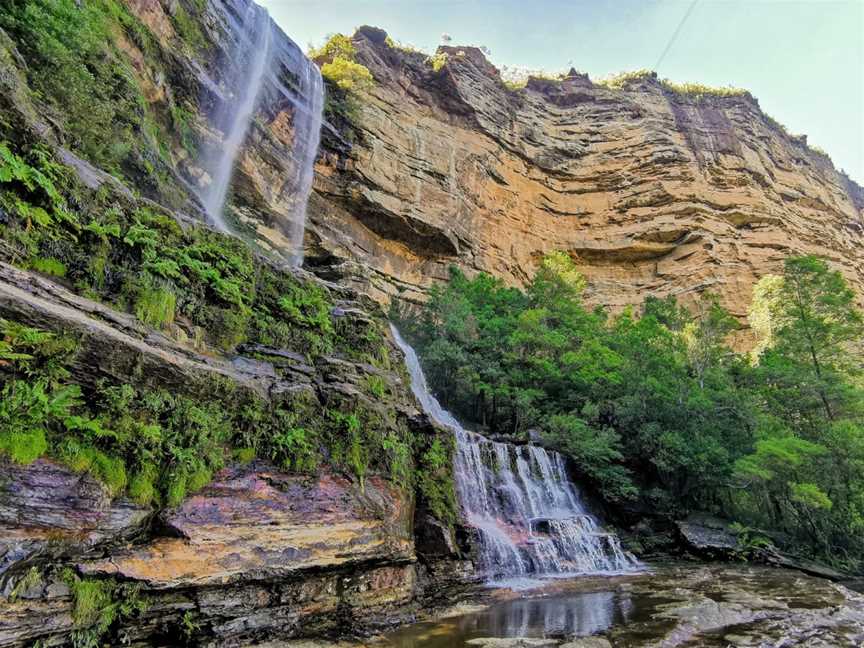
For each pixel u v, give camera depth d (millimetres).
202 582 6723
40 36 11883
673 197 51094
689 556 18672
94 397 6562
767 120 67250
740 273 46281
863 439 19906
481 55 57188
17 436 5578
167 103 20562
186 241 9812
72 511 5789
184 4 23641
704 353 29625
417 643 7457
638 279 48969
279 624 7500
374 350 13211
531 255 48031
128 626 6148
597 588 12172
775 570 15859
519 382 25750
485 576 12594
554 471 20328
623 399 24219
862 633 8297
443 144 45094
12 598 5148
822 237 54438
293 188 31281
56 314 6246
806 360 29250
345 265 26453
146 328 8039
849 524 19078
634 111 59375
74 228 7723
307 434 9391
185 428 7492
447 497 12766
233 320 9969
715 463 21391
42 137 7848
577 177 54219
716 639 7871
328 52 43906
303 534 8180
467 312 28453
